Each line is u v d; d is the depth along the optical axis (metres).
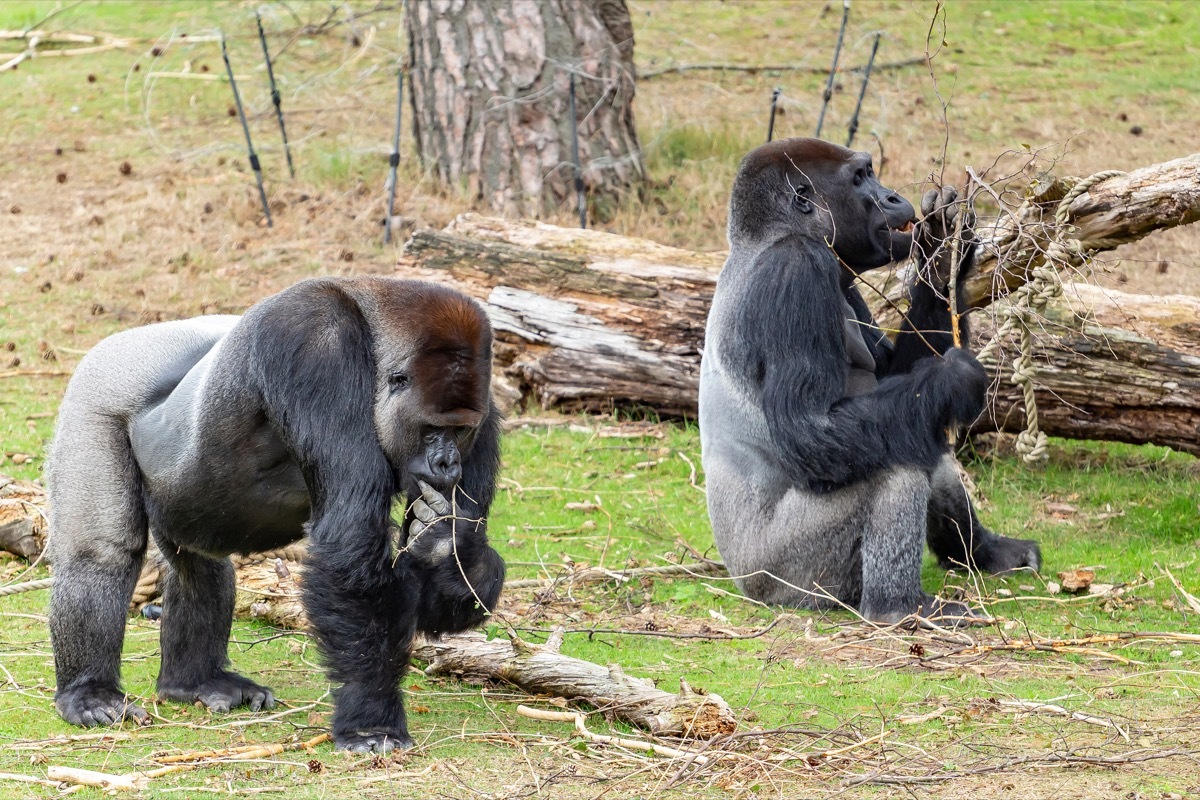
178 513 7.22
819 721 7.34
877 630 8.92
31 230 20.17
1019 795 6.16
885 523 9.21
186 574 7.76
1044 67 26.27
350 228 19.89
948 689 7.88
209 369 6.98
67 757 6.87
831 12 29.23
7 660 8.60
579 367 14.49
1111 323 12.76
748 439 9.82
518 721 7.39
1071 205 11.02
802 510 9.58
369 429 6.63
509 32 20.53
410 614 6.77
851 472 9.14
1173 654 8.41
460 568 6.77
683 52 27.44
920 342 9.98
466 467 7.00
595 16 21.11
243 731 7.27
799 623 9.41
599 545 11.38
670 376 14.25
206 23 29.45
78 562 7.35
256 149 23.45
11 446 13.15
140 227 20.16
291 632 9.29
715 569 10.69
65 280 18.31
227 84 26.52
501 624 9.17
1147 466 13.16
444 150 21.11
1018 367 9.70
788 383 9.13
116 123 24.92
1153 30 28.05
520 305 14.62
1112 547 10.94
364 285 6.89
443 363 6.61
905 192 20.64
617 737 7.03
